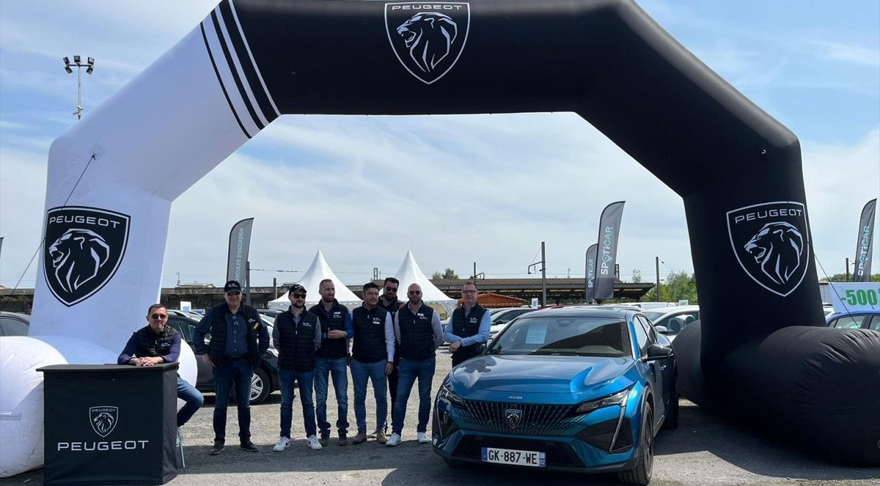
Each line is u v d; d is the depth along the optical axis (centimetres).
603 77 730
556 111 783
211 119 722
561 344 650
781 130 748
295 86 716
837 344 600
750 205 736
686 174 770
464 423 535
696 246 796
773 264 731
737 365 725
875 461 593
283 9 707
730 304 754
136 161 710
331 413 953
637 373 576
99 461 551
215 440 686
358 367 730
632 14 731
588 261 2623
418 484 560
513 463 516
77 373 550
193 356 750
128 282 704
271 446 722
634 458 520
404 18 703
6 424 552
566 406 512
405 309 727
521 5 720
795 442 636
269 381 1041
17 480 574
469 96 733
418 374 727
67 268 689
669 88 727
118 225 704
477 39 704
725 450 684
